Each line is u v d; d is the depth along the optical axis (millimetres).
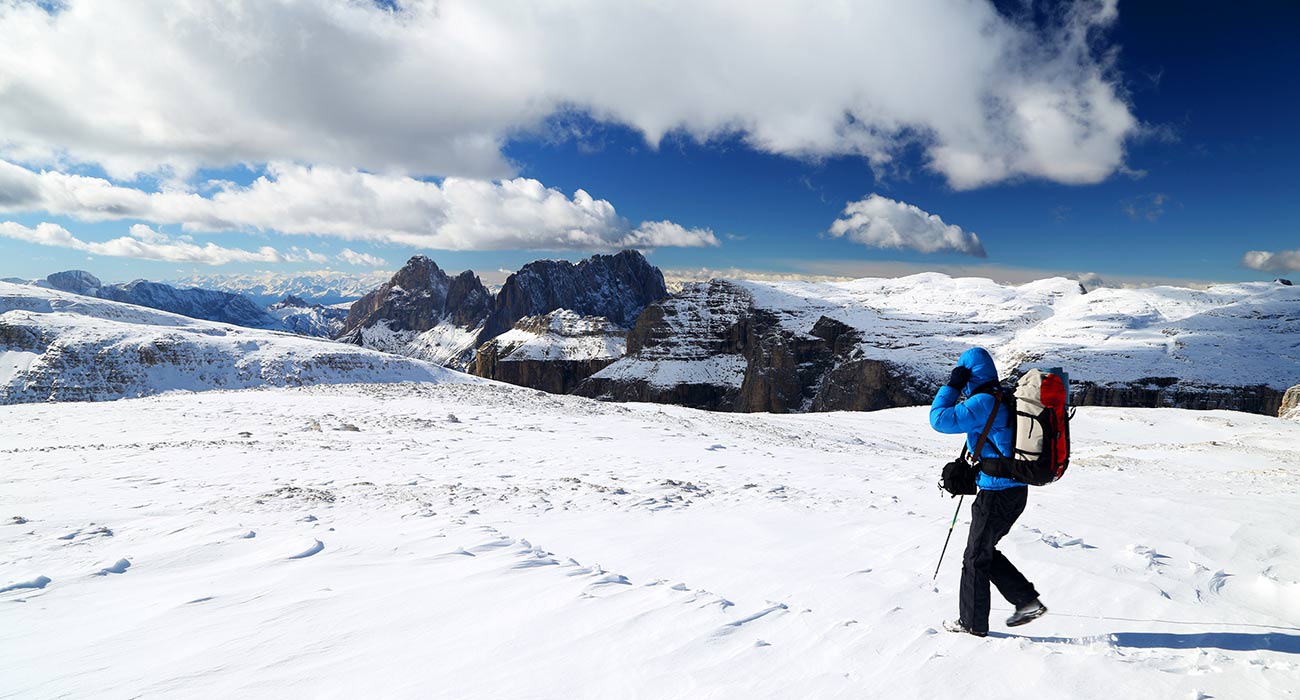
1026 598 3785
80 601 4406
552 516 8352
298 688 2932
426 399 30750
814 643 3512
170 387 72750
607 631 3627
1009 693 2887
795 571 5562
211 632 3693
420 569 5176
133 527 7324
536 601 4219
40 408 25844
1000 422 3824
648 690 2898
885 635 3670
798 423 38812
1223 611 4219
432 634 3641
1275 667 3143
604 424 25469
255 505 8586
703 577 5406
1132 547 6156
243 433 19047
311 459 14492
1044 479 3650
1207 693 2879
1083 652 3396
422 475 12664
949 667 3166
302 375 76938
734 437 24828
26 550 6059
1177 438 43344
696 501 9773
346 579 4891
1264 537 7172
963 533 6961
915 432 42031
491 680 3002
